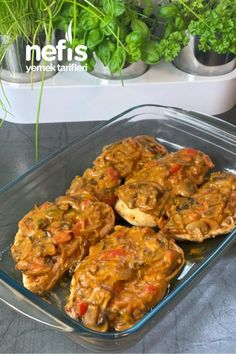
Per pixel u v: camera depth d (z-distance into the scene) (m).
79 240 0.44
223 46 0.55
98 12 0.53
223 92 0.60
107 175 0.50
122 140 0.54
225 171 0.54
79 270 0.41
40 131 0.60
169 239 0.44
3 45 0.53
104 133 0.56
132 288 0.40
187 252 0.46
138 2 0.59
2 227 0.47
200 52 0.57
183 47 0.58
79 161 0.54
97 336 0.36
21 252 0.43
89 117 0.61
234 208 0.47
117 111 0.60
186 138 0.57
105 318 0.39
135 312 0.39
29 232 0.44
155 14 0.62
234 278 0.46
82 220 0.45
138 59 0.55
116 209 0.49
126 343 0.38
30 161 0.56
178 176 0.49
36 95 0.58
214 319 0.42
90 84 0.58
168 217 0.47
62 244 0.43
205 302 0.44
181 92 0.60
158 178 0.49
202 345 0.41
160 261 0.42
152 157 0.53
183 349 0.40
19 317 0.42
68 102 0.59
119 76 0.58
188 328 0.42
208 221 0.46
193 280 0.40
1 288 0.39
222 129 0.56
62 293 0.43
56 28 0.57
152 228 0.48
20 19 0.52
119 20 0.54
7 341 0.41
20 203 0.49
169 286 0.42
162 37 0.61
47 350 0.40
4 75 0.57
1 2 0.50
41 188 0.51
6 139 0.59
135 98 0.59
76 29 0.53
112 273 0.40
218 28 0.53
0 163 0.56
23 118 0.60
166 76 0.59
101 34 0.53
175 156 0.52
